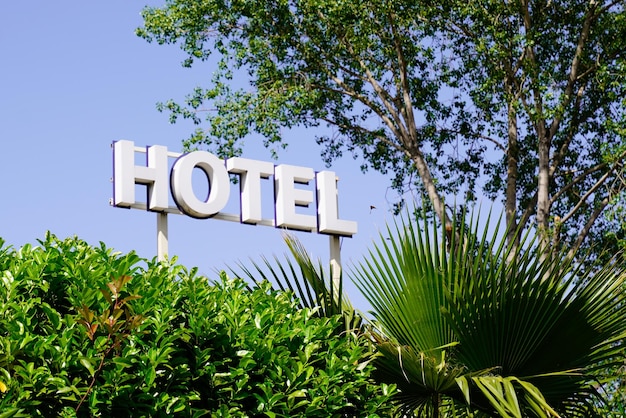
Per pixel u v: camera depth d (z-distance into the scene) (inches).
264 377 165.5
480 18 601.3
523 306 210.4
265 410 159.6
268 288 189.9
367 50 667.4
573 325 215.6
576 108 647.8
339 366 171.5
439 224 656.4
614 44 614.9
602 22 622.5
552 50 645.3
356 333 217.9
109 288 135.3
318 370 174.2
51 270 154.6
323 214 380.5
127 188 352.5
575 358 220.7
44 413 138.3
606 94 636.7
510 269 214.5
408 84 673.6
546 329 214.1
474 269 208.8
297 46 659.4
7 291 146.6
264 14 635.5
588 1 636.7
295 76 666.2
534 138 680.4
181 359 151.9
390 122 681.0
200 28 657.0
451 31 642.8
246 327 164.4
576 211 673.6
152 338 151.7
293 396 160.9
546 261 212.7
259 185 387.2
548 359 217.5
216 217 373.1
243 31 668.7
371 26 614.2
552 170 665.0
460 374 204.2
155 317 153.6
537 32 600.1
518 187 697.0
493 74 607.5
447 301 212.2
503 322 210.4
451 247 209.8
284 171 387.5
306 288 221.3
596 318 217.9
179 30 659.4
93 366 141.2
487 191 687.7
